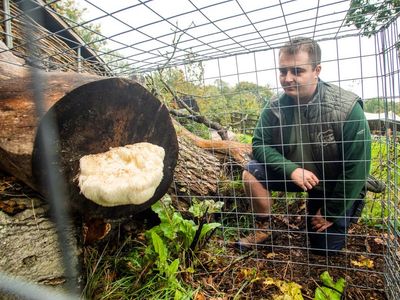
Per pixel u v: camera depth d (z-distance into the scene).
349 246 2.25
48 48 2.14
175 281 1.62
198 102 3.58
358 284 1.78
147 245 1.98
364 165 1.93
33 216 1.23
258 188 2.39
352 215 2.24
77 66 2.51
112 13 1.21
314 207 2.43
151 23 1.30
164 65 2.07
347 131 1.97
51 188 1.06
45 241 1.25
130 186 1.01
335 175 2.19
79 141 1.10
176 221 1.88
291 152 2.30
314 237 2.19
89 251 1.72
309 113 2.11
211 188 2.54
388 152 1.67
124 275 1.75
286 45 1.70
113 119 1.18
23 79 1.22
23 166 1.04
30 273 1.21
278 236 2.47
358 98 1.98
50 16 2.93
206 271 1.89
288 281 1.82
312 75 1.99
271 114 2.32
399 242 2.05
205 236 2.07
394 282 1.55
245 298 1.68
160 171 1.14
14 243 1.17
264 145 2.23
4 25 1.85
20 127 1.03
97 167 1.06
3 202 1.17
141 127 1.29
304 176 2.07
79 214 1.28
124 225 2.08
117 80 1.14
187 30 1.47
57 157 1.05
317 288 1.65
